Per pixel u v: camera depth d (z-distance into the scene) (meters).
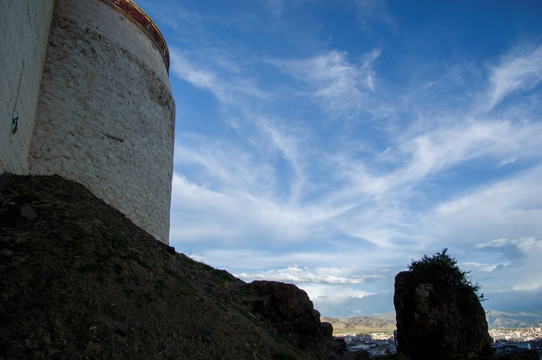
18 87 10.88
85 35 16.22
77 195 12.76
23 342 5.39
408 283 19.14
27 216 9.22
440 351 17.28
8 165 10.92
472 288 18.62
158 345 7.35
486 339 18.20
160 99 19.97
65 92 14.70
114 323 6.92
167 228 19.66
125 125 16.86
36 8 12.38
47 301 6.45
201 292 12.51
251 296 15.64
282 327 14.81
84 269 7.84
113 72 16.92
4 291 6.16
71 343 5.91
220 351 8.72
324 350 15.43
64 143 14.14
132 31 19.16
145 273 9.48
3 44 9.18
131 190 16.45
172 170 21.23
